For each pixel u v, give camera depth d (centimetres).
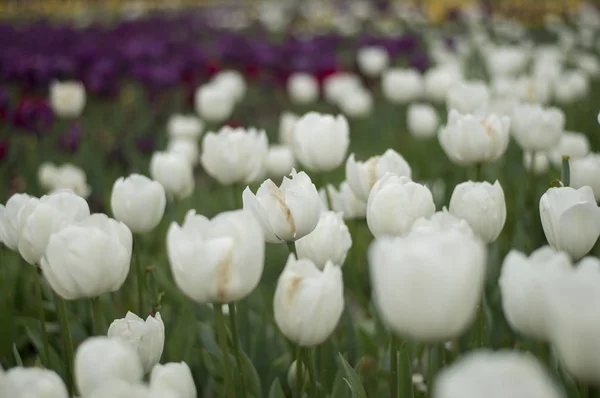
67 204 130
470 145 143
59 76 414
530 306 113
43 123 292
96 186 244
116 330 125
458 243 106
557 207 126
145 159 280
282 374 144
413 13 722
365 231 188
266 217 126
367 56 411
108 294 158
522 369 86
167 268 177
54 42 614
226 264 114
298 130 149
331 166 150
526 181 187
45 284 163
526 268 113
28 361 156
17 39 643
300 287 117
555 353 126
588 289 103
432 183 209
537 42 578
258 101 438
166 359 145
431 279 105
